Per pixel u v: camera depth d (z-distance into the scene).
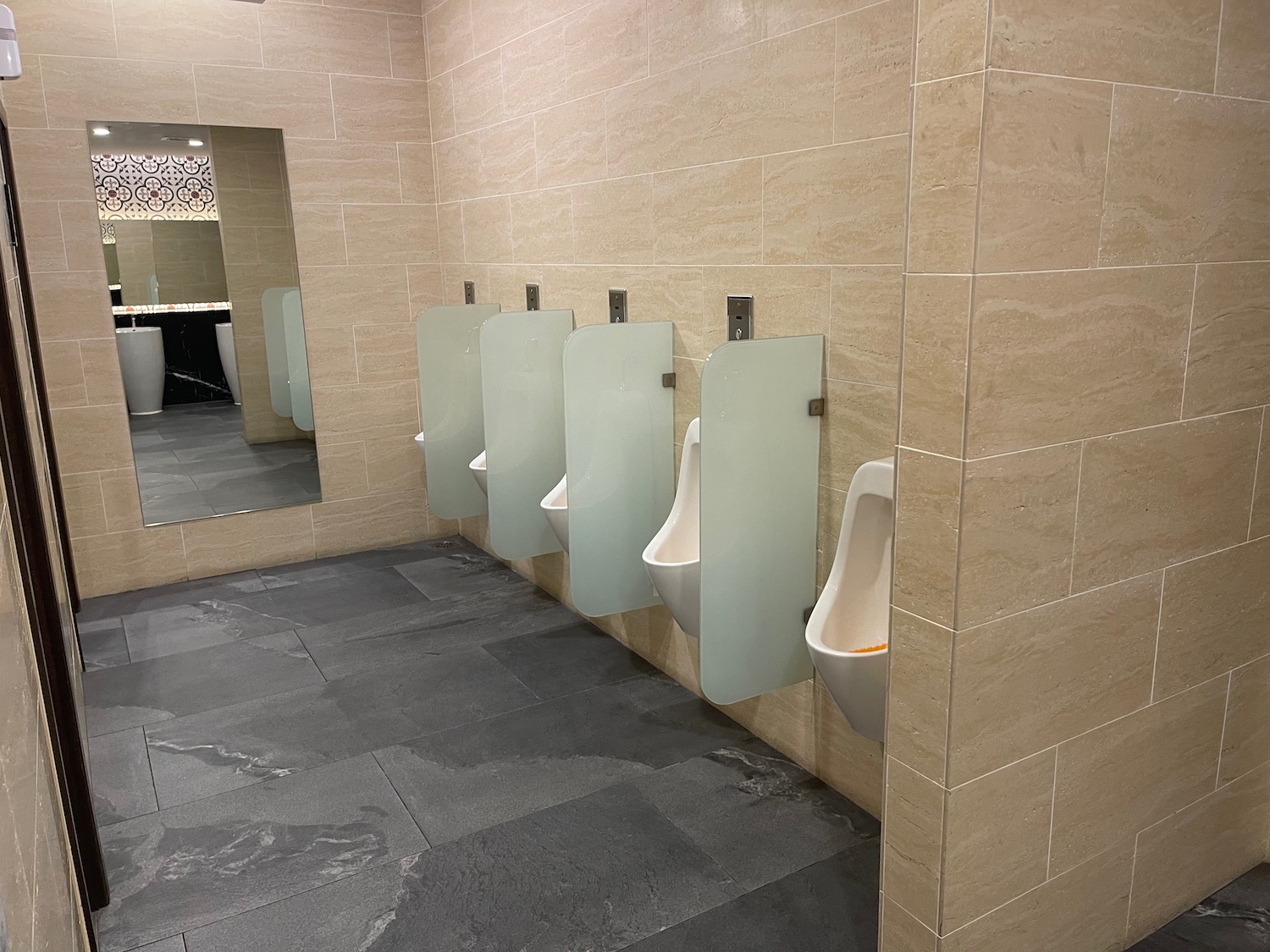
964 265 1.24
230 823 2.22
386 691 2.89
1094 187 1.31
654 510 2.77
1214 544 1.66
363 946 1.83
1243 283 1.55
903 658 1.45
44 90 3.32
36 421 2.49
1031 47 1.20
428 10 3.84
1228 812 1.89
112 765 2.48
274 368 3.91
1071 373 1.36
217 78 3.59
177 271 3.65
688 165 2.46
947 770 1.40
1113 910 1.73
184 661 3.12
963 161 1.22
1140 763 1.67
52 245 3.41
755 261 2.29
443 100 3.85
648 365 2.64
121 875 2.04
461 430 3.59
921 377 1.34
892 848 1.55
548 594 3.68
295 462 4.04
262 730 2.66
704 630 2.14
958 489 1.30
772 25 2.11
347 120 3.85
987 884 1.51
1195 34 1.36
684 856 2.08
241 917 1.91
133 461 3.71
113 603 3.66
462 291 3.98
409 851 2.11
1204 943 1.79
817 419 2.19
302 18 3.70
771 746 2.54
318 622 3.43
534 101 3.15
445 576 3.90
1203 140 1.42
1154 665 1.63
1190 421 1.55
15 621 0.92
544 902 1.94
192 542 3.88
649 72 2.55
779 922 1.87
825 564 2.25
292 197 3.81
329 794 2.34
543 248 3.27
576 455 2.58
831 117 2.00
